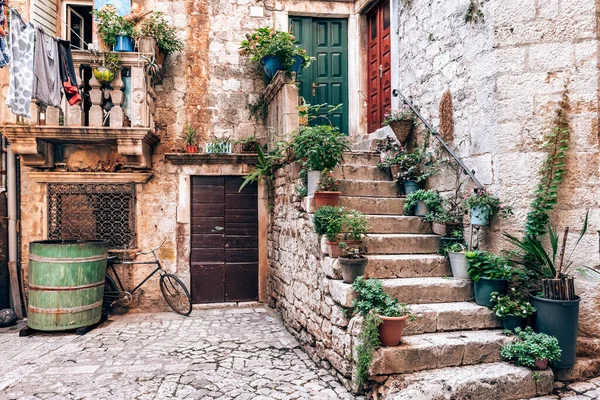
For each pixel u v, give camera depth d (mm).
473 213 3631
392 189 4758
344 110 6816
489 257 3398
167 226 5879
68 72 4605
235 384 3215
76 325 4703
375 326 2873
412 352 2875
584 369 3105
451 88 4246
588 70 3338
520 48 3520
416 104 4977
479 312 3275
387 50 6066
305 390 3094
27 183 5613
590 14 3344
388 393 2723
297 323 4406
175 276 5559
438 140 4402
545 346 2898
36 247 4746
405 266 3676
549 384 2881
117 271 5754
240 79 6211
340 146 4074
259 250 6078
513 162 3502
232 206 6082
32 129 4945
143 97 5203
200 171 5953
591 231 3291
